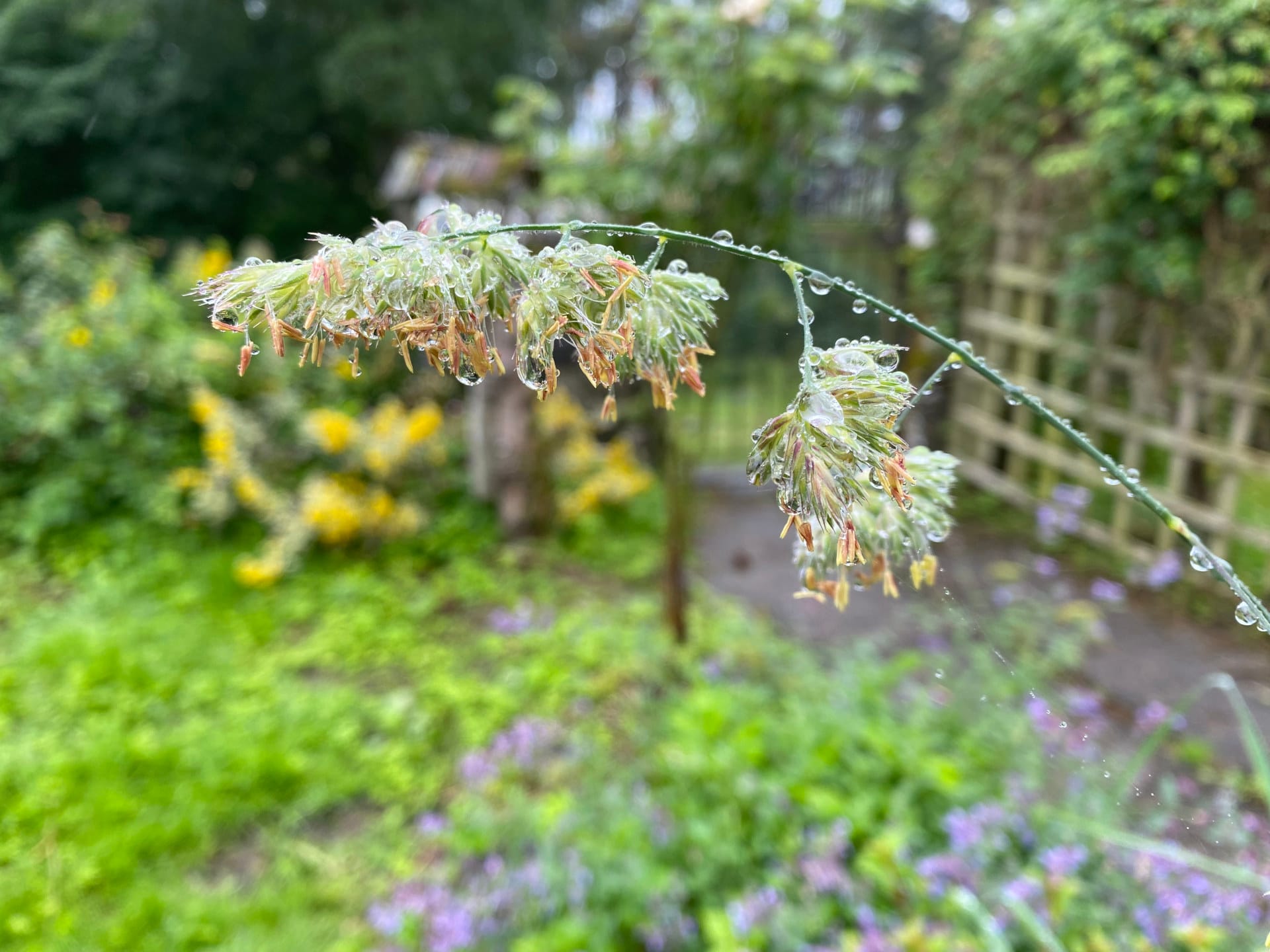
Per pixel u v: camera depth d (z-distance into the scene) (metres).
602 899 2.04
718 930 1.81
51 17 6.91
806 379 0.77
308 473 4.93
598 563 4.55
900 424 0.83
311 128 9.16
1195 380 3.84
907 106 6.72
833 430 0.73
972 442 5.42
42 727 3.05
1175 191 3.41
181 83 7.77
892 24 6.71
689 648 3.46
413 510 4.65
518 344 0.78
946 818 2.01
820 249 5.62
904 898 1.85
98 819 2.62
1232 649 3.03
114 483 4.69
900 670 2.84
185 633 3.70
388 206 5.82
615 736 3.00
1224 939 1.36
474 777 2.79
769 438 0.78
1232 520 3.76
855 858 2.05
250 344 0.77
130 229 7.98
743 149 3.76
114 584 4.09
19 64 6.94
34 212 7.43
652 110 4.25
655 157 3.92
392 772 2.88
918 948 1.65
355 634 3.78
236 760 2.85
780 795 2.19
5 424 4.66
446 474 5.24
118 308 5.04
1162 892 1.52
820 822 2.14
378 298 0.76
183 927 2.27
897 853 1.91
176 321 5.38
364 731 3.12
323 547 4.57
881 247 5.98
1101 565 4.09
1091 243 3.90
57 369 4.77
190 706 3.22
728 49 3.69
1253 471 3.65
